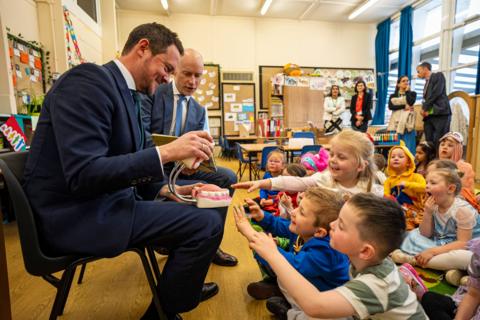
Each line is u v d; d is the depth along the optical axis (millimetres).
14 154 879
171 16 7320
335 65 7977
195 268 956
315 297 734
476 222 1604
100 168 782
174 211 957
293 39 7820
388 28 7570
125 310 1284
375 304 743
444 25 6051
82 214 848
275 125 6457
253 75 7773
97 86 841
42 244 847
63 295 857
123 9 7082
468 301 938
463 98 4477
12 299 1380
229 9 7148
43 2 3568
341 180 1498
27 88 3199
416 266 1660
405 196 2146
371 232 783
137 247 950
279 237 1415
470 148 4277
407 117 4652
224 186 1774
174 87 1835
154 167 842
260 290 1353
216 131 7672
